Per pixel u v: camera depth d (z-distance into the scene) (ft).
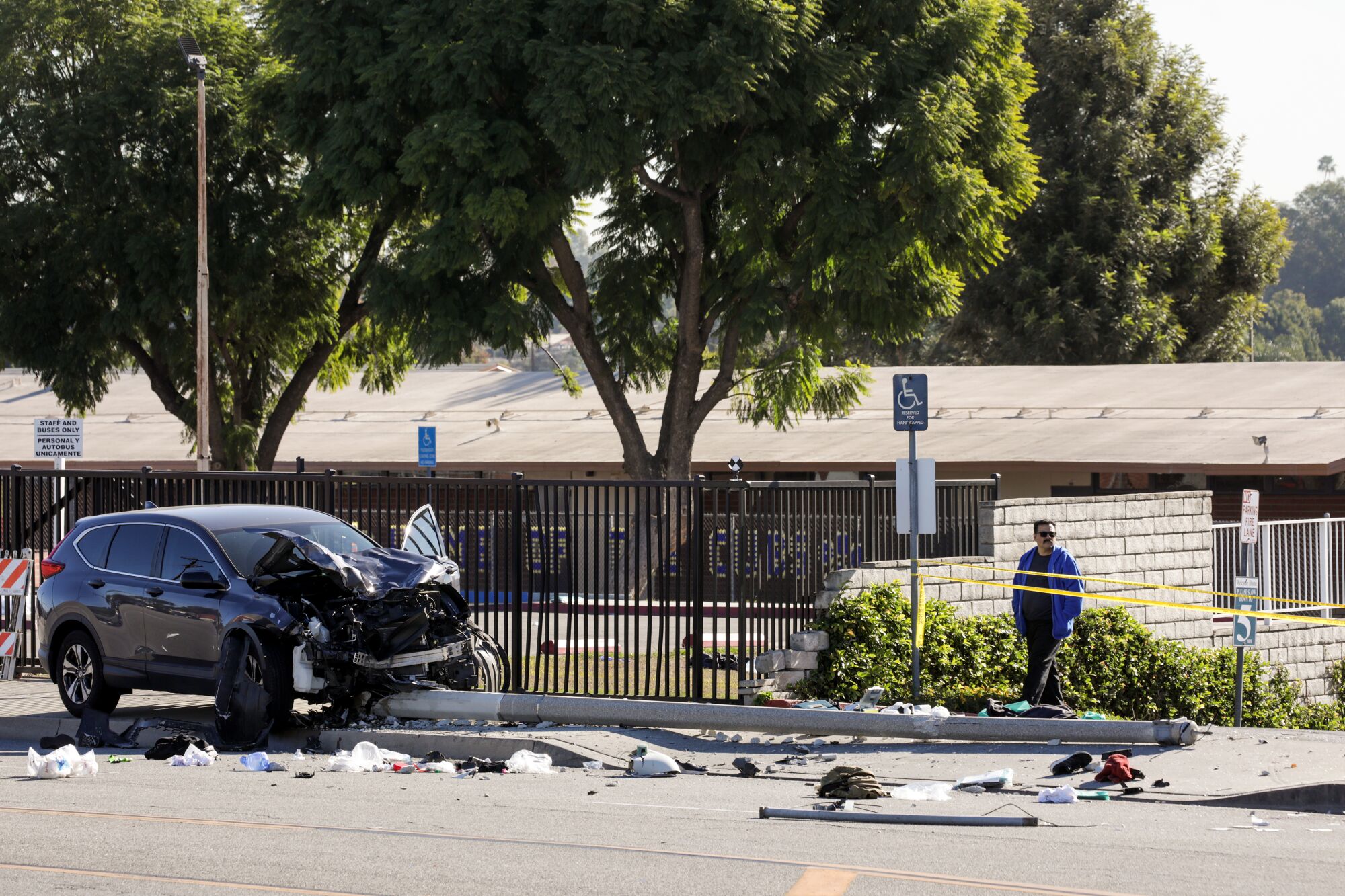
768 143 203.82
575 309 235.81
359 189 217.97
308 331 285.23
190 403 285.84
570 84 197.47
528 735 95.76
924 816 69.46
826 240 215.31
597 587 118.52
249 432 274.98
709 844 62.69
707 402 236.22
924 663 120.16
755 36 194.29
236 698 99.35
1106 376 278.26
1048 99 422.82
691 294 231.09
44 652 112.16
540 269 233.76
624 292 247.50
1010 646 126.21
